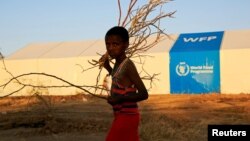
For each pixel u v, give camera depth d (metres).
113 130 3.96
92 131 10.52
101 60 4.78
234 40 27.69
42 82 31.28
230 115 14.41
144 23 5.63
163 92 27.64
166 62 27.64
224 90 26.27
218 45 27.16
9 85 31.31
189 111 16.20
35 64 31.69
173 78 27.47
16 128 11.19
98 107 18.92
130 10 5.56
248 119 12.94
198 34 29.56
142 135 9.20
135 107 3.97
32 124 11.55
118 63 4.04
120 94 3.94
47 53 32.78
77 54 31.09
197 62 26.84
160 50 28.08
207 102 20.38
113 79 4.01
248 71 25.83
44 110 13.91
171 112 15.86
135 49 5.68
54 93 30.55
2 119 12.40
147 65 27.91
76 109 17.59
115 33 3.97
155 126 9.82
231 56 26.16
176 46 28.34
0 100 25.66
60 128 10.62
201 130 10.26
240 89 25.95
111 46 3.98
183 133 9.55
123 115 3.93
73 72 30.47
